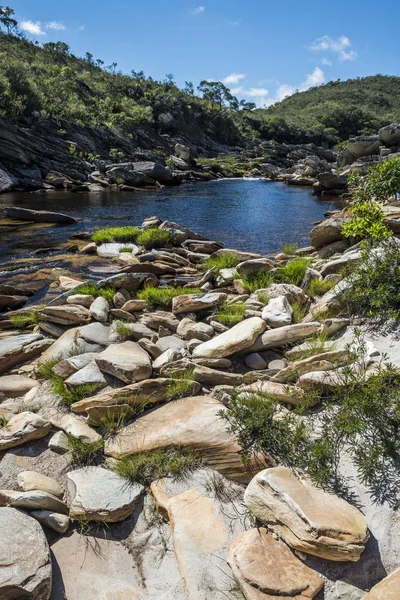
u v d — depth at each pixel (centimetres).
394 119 15125
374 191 732
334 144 12712
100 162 4769
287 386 406
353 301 533
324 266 754
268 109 19100
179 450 371
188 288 813
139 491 337
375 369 405
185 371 456
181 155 5888
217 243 1348
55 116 5366
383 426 348
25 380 499
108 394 422
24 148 4141
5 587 253
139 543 303
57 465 370
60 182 3784
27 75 6656
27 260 1272
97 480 345
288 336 507
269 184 4184
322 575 266
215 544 292
